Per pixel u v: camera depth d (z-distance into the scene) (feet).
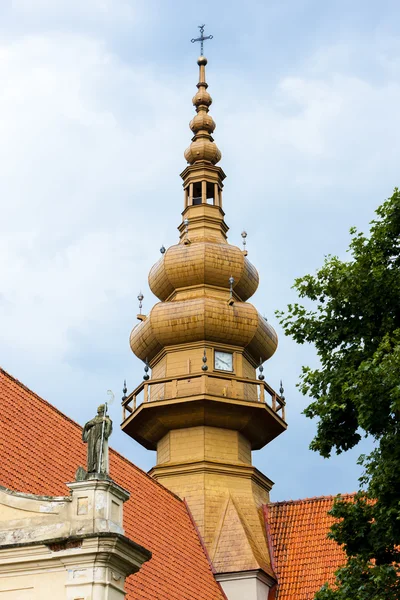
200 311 182.29
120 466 158.40
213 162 204.03
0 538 105.60
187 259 189.16
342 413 116.98
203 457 175.73
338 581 110.22
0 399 139.64
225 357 184.55
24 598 103.19
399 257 120.57
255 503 176.24
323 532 171.94
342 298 118.62
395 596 103.76
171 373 183.01
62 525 104.53
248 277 192.44
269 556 170.30
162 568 143.13
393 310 118.21
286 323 121.49
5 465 126.93
